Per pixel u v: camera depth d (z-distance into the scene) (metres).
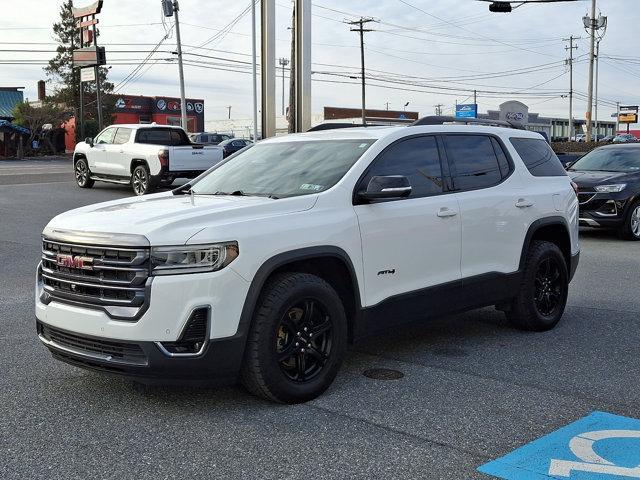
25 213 15.42
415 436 4.07
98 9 39.78
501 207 6.09
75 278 4.36
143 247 4.11
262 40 19.30
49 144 63.59
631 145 14.63
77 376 5.19
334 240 4.77
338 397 4.74
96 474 3.57
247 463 3.70
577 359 5.69
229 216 4.44
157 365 4.11
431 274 5.52
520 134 6.80
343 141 5.58
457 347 6.05
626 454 3.83
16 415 4.40
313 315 4.67
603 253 11.59
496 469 3.64
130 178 18.95
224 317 4.19
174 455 3.80
